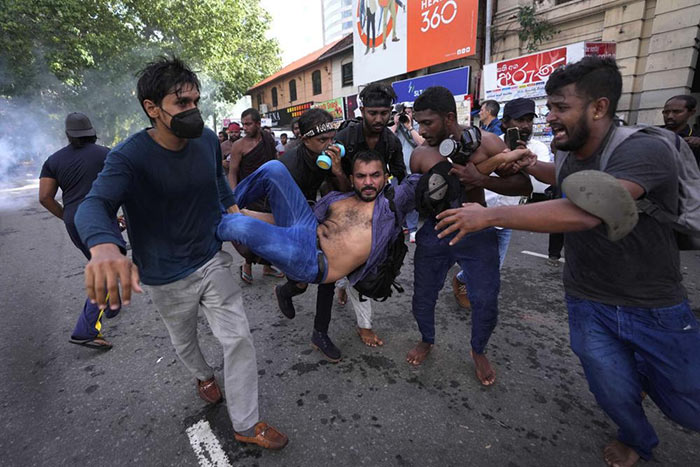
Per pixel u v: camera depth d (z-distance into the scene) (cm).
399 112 482
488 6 884
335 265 182
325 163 200
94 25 1642
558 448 182
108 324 319
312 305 344
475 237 210
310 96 1998
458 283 325
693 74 621
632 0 659
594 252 144
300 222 179
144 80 142
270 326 306
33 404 222
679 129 373
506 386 227
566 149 133
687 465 171
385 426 197
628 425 159
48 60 1520
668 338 139
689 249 139
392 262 201
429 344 248
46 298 384
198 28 1819
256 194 201
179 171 158
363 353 264
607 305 148
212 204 176
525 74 694
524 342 273
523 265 427
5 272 472
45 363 265
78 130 283
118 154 145
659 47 636
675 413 150
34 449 189
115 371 253
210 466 176
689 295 333
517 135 221
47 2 1484
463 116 887
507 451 180
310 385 231
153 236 165
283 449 184
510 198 330
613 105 125
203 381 215
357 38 1241
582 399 214
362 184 185
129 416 210
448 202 203
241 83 2097
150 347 281
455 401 215
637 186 113
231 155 401
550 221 108
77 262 504
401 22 1048
